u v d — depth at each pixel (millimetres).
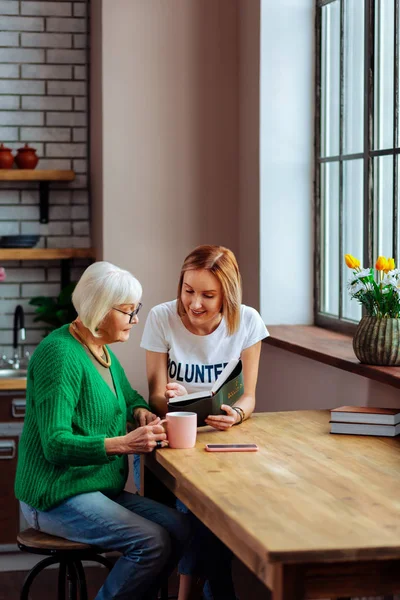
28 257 4816
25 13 5023
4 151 4836
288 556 1812
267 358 4301
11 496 4402
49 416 2719
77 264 5145
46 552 2807
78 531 2770
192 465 2512
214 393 2957
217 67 4605
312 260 4340
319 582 1868
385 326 3004
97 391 2844
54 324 4875
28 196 5035
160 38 4531
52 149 5098
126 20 4488
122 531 2701
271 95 4262
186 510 3223
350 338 3826
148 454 2957
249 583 3986
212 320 3188
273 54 4246
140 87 4523
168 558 2721
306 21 4262
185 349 3207
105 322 2900
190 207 4617
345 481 2336
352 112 3881
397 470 2447
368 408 2953
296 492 2234
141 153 4551
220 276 3078
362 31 3758
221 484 2311
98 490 2846
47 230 5047
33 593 4152
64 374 2766
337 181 4066
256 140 4316
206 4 4574
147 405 3182
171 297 4613
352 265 3078
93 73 4867
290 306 4340
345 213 3982
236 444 2721
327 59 4156
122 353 4562
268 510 2080
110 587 2727
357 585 1886
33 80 5059
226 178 4648
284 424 3053
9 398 4367
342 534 1909
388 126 3559
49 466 2801
